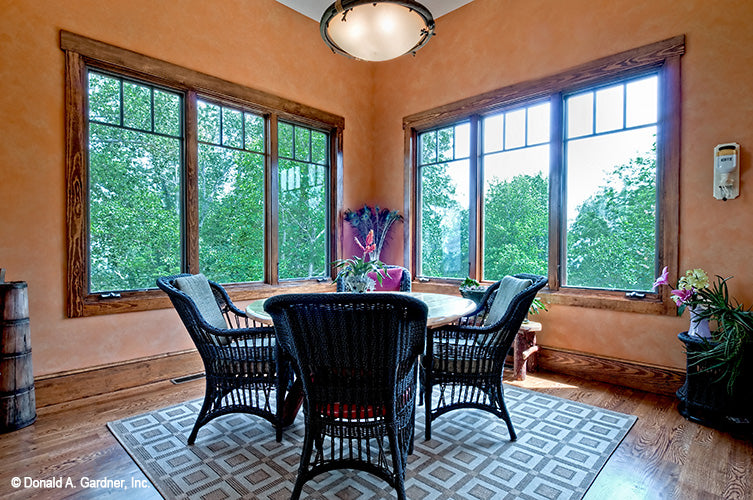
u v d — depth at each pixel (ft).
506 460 6.29
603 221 10.41
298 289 13.24
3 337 7.32
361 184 15.53
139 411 8.29
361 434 5.18
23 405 7.50
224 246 11.74
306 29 13.64
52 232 8.59
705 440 6.97
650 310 9.36
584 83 10.48
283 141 13.28
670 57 9.07
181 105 10.76
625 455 6.47
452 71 13.35
